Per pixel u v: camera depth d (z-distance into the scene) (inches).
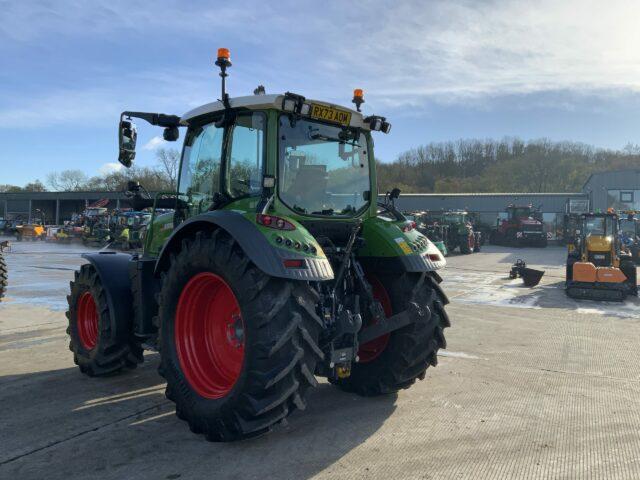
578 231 540.4
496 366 219.1
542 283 537.0
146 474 121.1
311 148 161.5
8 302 374.9
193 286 150.6
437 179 3722.9
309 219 157.9
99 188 2933.1
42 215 2054.6
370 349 176.2
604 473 124.3
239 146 158.1
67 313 210.7
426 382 195.9
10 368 211.5
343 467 125.5
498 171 3395.7
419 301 165.6
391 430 149.2
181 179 184.7
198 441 140.1
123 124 176.2
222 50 154.1
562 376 205.0
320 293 149.4
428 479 119.9
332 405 170.1
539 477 121.9
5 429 147.8
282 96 146.0
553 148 3336.6
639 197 1493.6
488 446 138.9
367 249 171.8
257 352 128.3
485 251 1152.8
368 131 178.5
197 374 149.9
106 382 193.0
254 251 129.5
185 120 178.2
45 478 119.0
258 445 137.9
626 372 211.3
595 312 360.2
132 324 192.9
